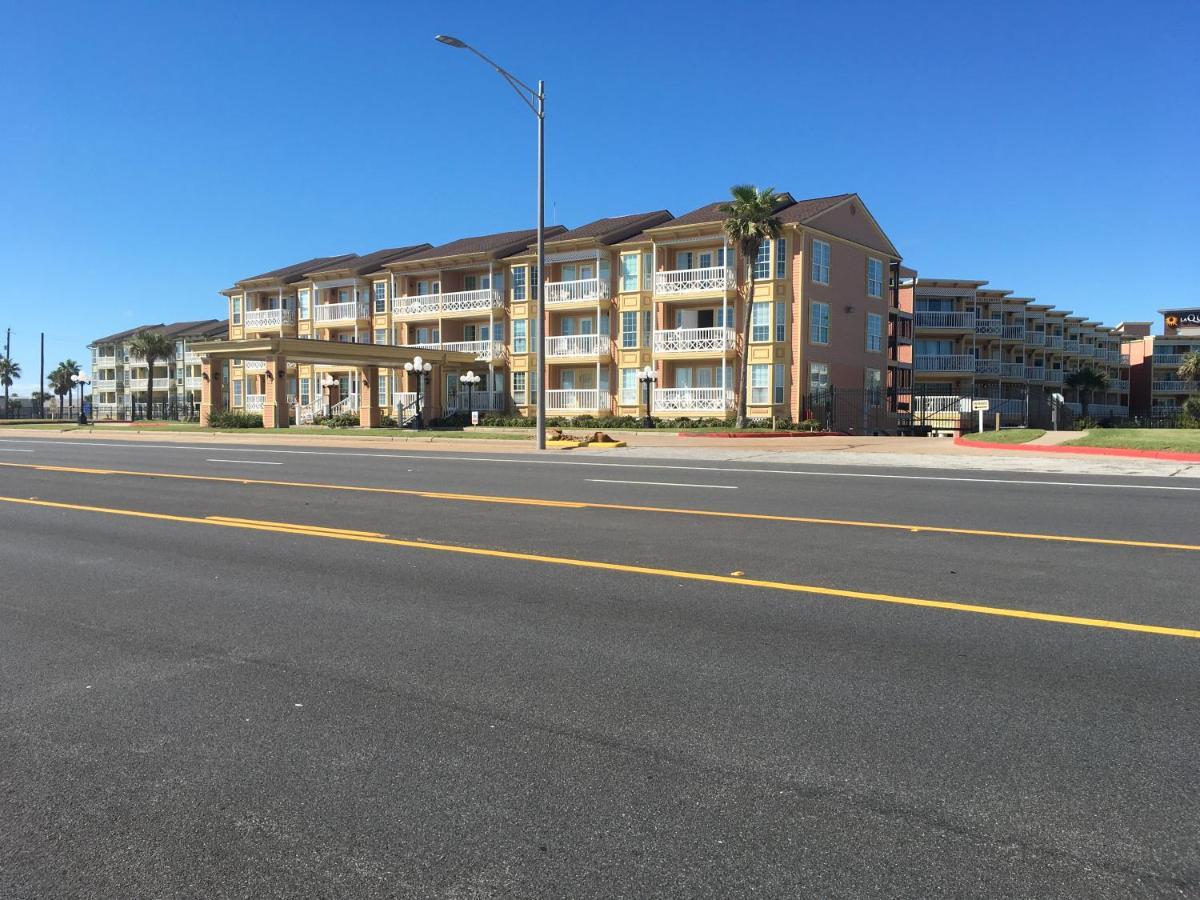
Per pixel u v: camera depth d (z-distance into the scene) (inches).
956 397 1828.2
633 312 1669.5
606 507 453.1
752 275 1421.0
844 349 1643.7
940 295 2431.1
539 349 958.4
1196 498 466.6
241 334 2368.4
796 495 502.0
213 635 220.5
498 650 205.3
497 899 107.6
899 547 328.2
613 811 128.2
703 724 159.6
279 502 488.1
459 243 2129.7
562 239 1711.4
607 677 185.6
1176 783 134.3
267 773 142.1
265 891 110.0
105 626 230.7
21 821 128.0
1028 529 367.2
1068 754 144.6
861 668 188.5
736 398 1528.1
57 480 631.8
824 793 132.6
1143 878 110.0
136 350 2999.5
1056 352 2780.5
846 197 1640.0
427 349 1697.8
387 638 216.1
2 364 3757.4
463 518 417.1
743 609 238.4
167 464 782.5
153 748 152.3
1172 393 3198.8
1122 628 214.8
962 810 126.9
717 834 121.3
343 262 2249.0
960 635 211.0
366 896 108.6
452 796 133.6
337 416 1834.4
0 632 226.4
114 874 114.3
